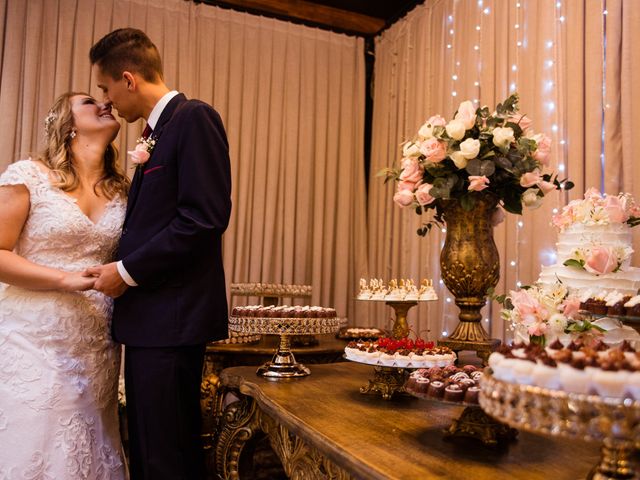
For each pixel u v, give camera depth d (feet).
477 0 11.12
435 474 2.89
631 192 7.68
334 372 6.13
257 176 13.39
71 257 5.41
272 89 13.74
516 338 4.63
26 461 4.86
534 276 9.14
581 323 4.18
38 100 11.69
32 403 4.97
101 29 12.27
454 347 5.63
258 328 6.01
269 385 5.31
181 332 5.08
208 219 5.00
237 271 12.96
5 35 11.55
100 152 5.87
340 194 14.16
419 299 7.68
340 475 3.63
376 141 14.42
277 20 13.93
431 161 5.47
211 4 13.46
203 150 5.15
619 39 8.07
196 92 13.08
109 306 5.76
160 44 12.74
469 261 5.63
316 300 13.58
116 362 5.87
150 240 4.99
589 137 8.36
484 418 3.52
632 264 7.26
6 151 11.32
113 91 5.70
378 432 3.69
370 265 14.23
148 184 5.27
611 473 2.56
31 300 5.18
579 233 4.79
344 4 14.40
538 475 2.90
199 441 5.42
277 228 13.53
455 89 11.67
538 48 9.52
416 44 13.08
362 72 14.64
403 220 13.01
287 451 4.59
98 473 5.40
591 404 2.26
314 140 14.10
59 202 5.30
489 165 5.19
